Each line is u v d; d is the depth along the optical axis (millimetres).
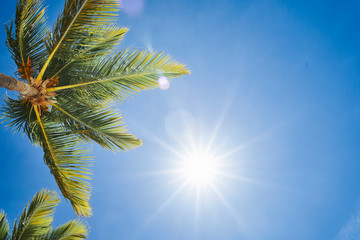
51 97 5613
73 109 6035
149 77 5828
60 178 5082
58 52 5586
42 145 5504
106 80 5828
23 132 5668
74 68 5898
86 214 5344
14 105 5734
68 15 5297
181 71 5727
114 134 5812
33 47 5633
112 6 5270
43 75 5855
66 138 5629
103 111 6008
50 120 5945
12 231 5570
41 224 6109
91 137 5965
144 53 5695
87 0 5141
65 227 6512
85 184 5277
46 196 5992
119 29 5906
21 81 5164
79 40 5555
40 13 5469
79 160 5387
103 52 5855
